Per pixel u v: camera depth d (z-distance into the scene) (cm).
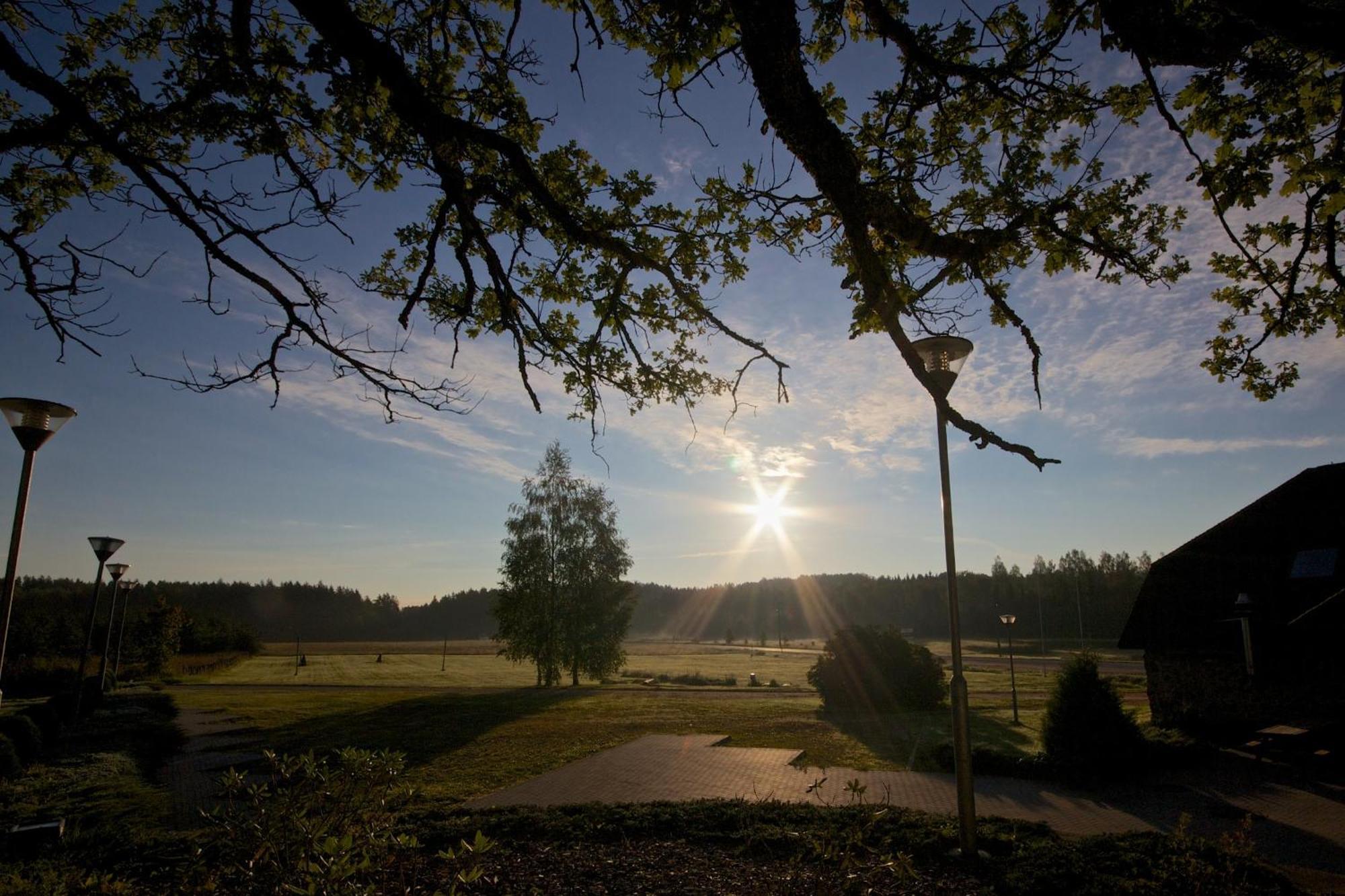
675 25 451
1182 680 1708
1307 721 1509
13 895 500
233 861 405
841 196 382
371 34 422
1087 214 538
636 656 8238
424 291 534
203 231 419
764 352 479
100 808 1096
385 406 466
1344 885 752
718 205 564
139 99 454
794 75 369
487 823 815
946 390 741
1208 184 473
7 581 819
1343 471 1628
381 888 455
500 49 577
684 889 618
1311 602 1542
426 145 465
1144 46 426
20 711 1672
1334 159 494
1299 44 358
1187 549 1783
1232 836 882
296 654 8662
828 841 473
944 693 2553
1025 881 618
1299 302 634
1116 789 1262
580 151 589
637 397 594
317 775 433
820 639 14012
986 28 503
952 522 778
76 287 444
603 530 4109
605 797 1199
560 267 585
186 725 2255
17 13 454
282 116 498
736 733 1995
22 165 505
